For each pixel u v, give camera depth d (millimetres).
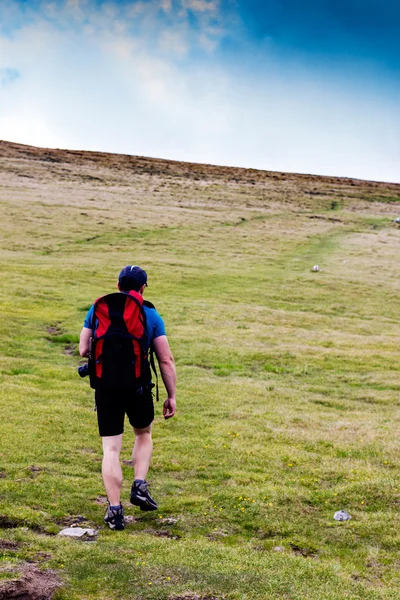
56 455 9141
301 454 10109
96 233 50969
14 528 5980
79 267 37156
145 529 6363
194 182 93562
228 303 30844
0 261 37156
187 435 11250
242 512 7016
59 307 26469
